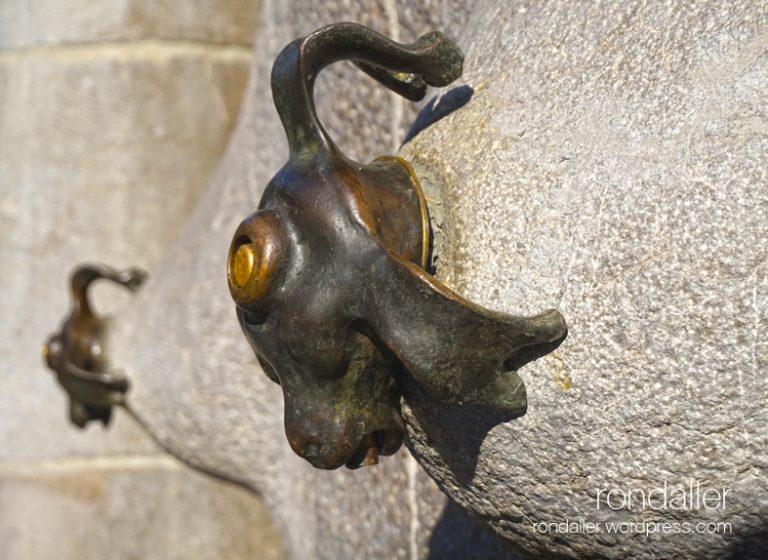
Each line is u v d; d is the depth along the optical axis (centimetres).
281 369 113
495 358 106
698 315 101
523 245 109
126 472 262
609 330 104
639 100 107
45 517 262
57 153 261
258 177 210
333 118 181
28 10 262
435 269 115
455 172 116
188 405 220
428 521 168
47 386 261
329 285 109
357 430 113
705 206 101
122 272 237
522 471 112
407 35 165
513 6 125
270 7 202
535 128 112
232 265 113
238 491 260
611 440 106
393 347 106
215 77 263
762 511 102
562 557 116
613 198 105
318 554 198
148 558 261
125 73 259
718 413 101
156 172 260
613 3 113
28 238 262
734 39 104
